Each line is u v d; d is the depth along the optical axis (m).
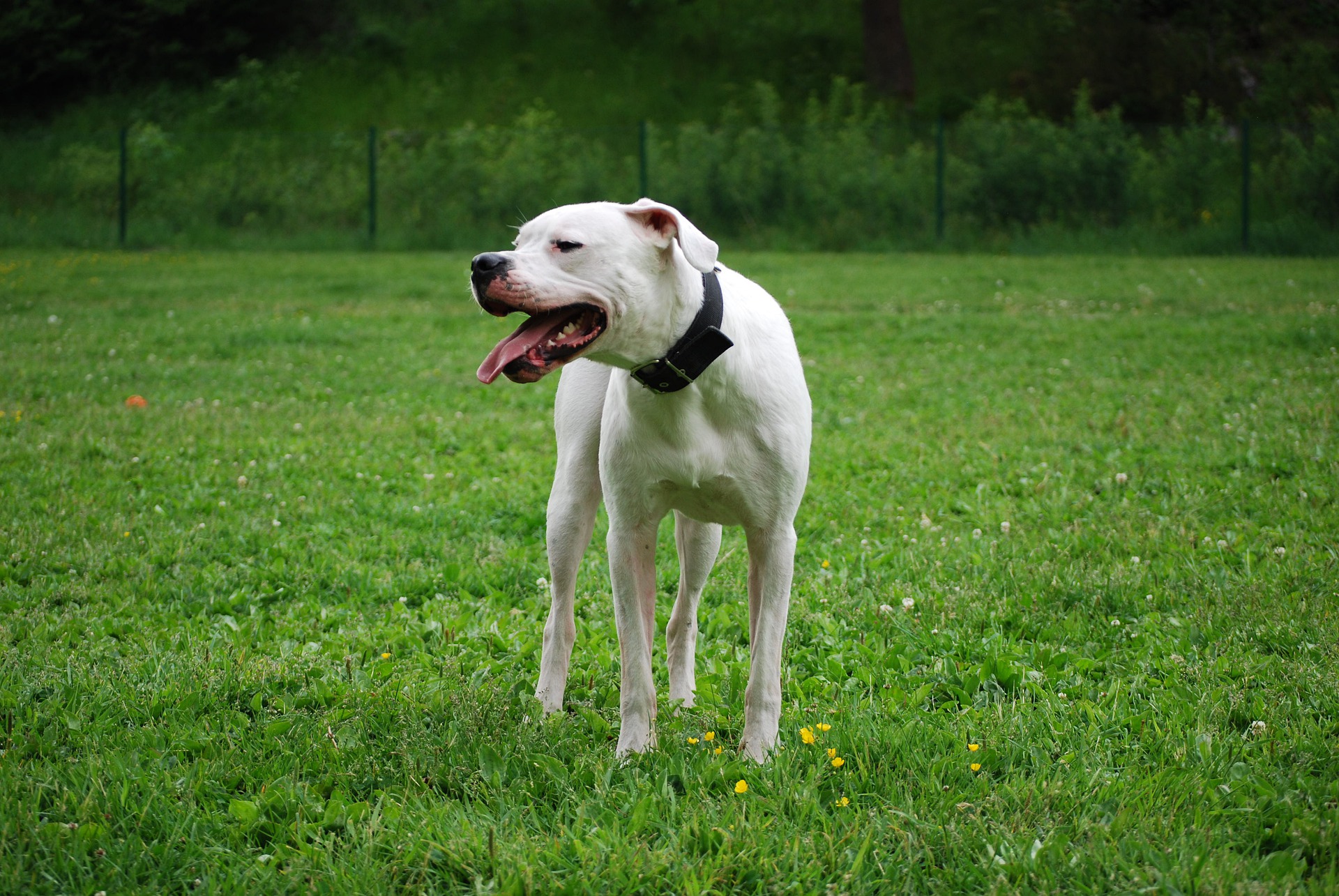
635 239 2.86
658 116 26.94
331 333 11.03
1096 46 26.09
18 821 2.59
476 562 4.77
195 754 3.03
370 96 28.19
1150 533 4.78
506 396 8.26
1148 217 19.80
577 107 27.42
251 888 2.41
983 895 2.36
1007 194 20.23
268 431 7.04
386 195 21.91
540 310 2.76
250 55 29.91
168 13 29.30
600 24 29.81
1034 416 7.16
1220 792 2.72
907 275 16.11
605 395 3.39
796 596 4.30
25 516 5.17
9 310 12.62
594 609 4.25
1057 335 10.55
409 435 7.00
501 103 27.66
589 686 3.62
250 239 21.47
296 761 2.92
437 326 11.68
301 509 5.41
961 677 3.51
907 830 2.56
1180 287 14.16
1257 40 26.34
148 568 4.60
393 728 3.17
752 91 27.16
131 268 17.42
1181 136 20.59
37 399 7.90
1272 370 8.38
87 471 5.99
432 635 3.99
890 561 4.64
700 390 2.97
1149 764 2.86
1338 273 15.41
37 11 29.33
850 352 9.82
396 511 5.41
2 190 22.66
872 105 25.83
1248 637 3.68
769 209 21.00
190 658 3.66
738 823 2.56
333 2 30.83
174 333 10.98
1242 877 2.34
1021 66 27.14
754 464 3.06
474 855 2.49
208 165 23.19
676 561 4.77
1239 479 5.54
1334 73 24.38
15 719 3.18
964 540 4.82
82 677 3.47
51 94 29.38
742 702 3.45
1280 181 19.28
